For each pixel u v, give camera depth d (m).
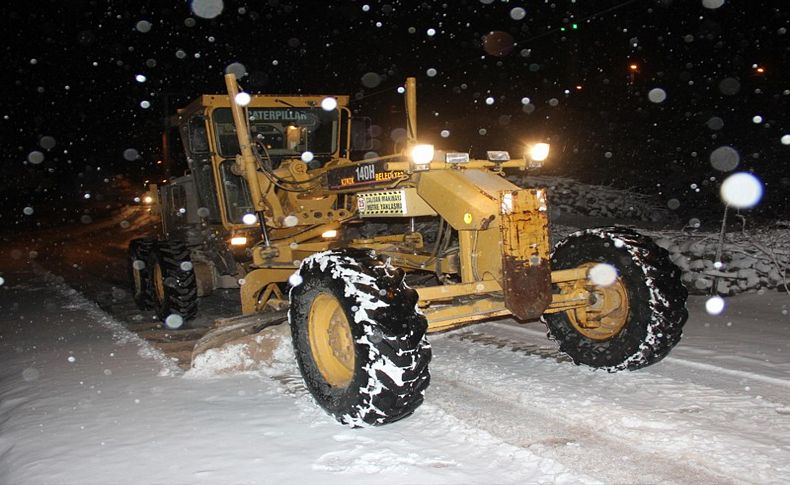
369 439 4.45
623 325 5.52
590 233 5.72
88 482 4.02
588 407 4.88
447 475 3.88
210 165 8.31
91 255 20.38
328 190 6.71
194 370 6.09
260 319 6.36
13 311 10.44
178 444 4.50
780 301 8.08
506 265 4.81
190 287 8.70
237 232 7.96
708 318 7.53
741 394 5.01
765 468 3.87
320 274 4.80
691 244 9.54
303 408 5.10
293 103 8.41
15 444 4.70
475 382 5.58
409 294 4.52
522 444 4.32
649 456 4.08
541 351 6.44
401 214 5.71
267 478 3.94
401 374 4.31
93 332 8.36
